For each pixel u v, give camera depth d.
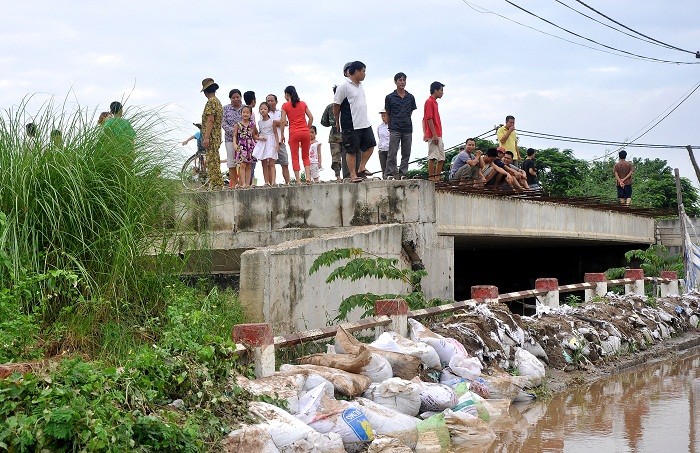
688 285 20.95
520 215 16.77
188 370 6.62
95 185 8.66
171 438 5.79
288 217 13.20
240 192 13.39
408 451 7.11
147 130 9.37
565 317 13.09
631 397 10.67
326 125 15.61
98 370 6.17
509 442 8.17
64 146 8.73
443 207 13.96
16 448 5.22
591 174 33.81
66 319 8.19
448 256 13.81
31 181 8.32
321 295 10.72
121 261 8.52
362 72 13.27
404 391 8.05
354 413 7.30
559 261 24.23
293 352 9.65
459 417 8.19
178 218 9.55
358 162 14.48
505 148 19.38
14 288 7.55
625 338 14.09
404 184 12.82
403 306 9.95
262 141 14.59
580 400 10.46
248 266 9.88
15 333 7.18
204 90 13.83
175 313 8.16
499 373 10.27
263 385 7.22
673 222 24.53
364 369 8.33
